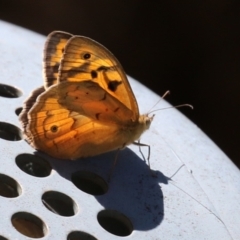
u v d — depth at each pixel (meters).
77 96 0.41
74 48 0.41
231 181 0.42
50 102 0.40
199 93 0.70
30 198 0.39
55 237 0.38
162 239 0.39
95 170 0.41
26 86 0.43
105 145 0.42
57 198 0.40
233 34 0.70
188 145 0.43
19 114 0.42
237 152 0.68
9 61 0.44
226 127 0.68
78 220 0.39
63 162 0.41
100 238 0.39
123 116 0.42
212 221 0.40
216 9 0.70
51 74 0.42
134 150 0.43
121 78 0.41
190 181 0.42
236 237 0.40
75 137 0.41
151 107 0.44
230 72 0.70
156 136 0.43
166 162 0.42
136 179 0.41
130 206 0.40
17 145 0.41
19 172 0.40
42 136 0.41
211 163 0.43
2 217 0.38
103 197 0.40
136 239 0.39
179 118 0.44
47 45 0.42
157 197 0.41
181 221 0.40
